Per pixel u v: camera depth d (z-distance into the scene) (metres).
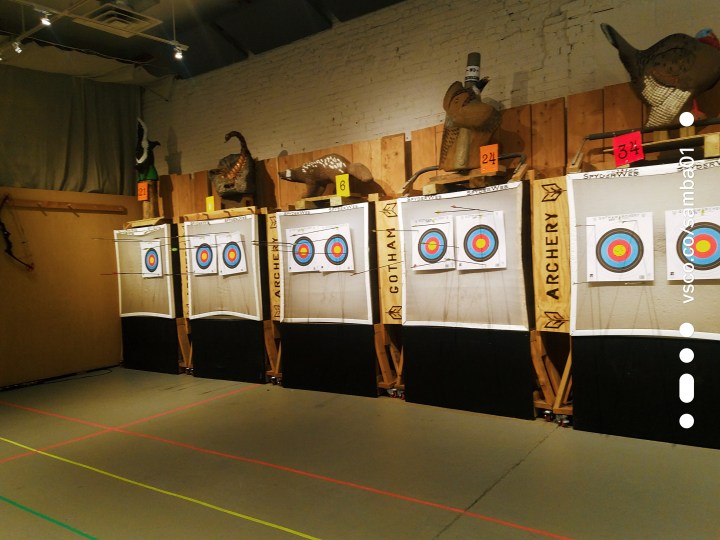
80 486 2.81
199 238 5.01
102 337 5.86
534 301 3.43
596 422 3.14
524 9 4.11
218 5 5.28
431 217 3.73
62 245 5.56
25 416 4.14
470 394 3.62
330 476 2.74
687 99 2.93
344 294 4.20
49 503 2.63
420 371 3.85
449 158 3.78
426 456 2.92
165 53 6.02
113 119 6.29
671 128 3.04
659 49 3.02
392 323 4.05
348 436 3.31
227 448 3.23
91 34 5.70
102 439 3.52
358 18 4.96
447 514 2.29
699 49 2.90
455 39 4.43
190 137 6.32
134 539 2.24
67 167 5.79
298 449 3.14
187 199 5.90
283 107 5.51
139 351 5.63
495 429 3.28
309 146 5.34
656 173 2.90
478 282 3.55
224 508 2.47
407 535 2.14
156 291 5.41
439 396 3.76
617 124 3.49
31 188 5.45
